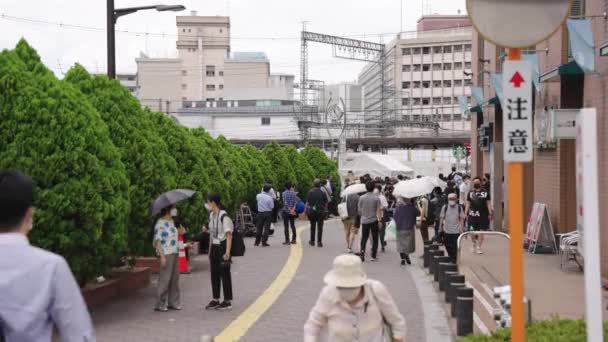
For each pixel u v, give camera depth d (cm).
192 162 1714
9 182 367
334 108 5850
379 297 542
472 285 1380
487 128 2781
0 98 996
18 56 1059
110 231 1109
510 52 567
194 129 2388
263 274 1628
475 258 1828
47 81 1038
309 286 1452
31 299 351
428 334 1007
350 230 2084
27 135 995
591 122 438
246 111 7869
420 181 1827
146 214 1345
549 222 1859
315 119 7312
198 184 1706
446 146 7050
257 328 1053
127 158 1332
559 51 1752
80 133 1040
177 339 983
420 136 7206
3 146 989
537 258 1772
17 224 368
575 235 1602
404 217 1800
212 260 1205
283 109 7819
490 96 2698
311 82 7556
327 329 544
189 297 1330
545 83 1873
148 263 1664
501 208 2464
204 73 11450
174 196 1181
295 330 1039
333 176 4312
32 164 991
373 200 1902
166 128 1700
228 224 1198
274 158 3731
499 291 880
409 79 11550
